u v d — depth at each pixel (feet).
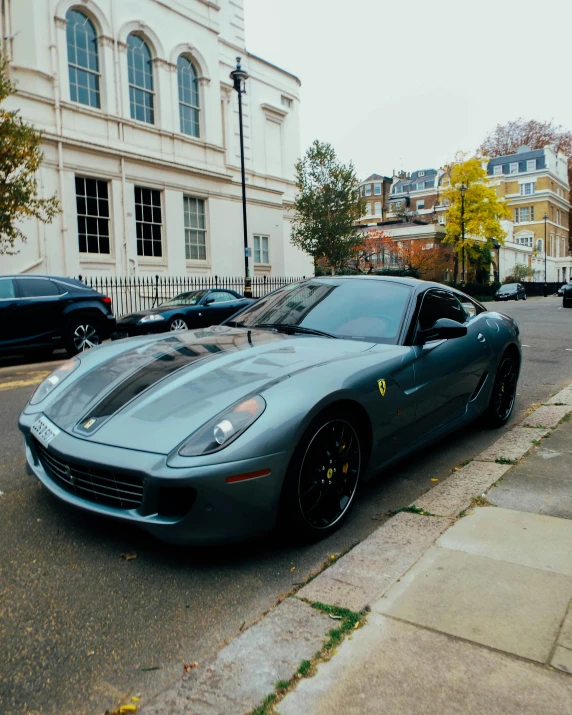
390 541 8.82
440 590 7.32
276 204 77.20
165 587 7.80
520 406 18.75
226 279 67.05
